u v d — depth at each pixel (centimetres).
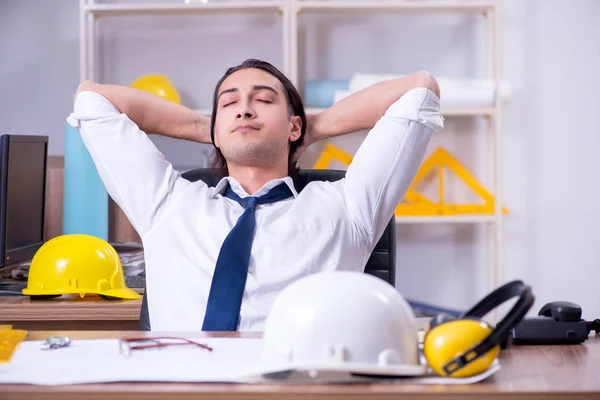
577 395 103
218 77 440
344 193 208
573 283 452
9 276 311
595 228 450
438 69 444
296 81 408
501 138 411
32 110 436
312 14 443
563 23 446
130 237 371
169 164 214
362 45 444
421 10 427
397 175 207
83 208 353
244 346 130
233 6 404
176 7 407
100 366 116
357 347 108
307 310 110
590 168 449
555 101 448
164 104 231
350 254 202
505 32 447
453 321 113
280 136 212
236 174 215
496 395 103
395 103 212
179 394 103
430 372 114
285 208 204
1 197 287
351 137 442
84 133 216
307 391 103
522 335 138
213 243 194
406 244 450
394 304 112
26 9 433
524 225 450
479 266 449
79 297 260
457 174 435
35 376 109
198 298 189
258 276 187
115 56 437
